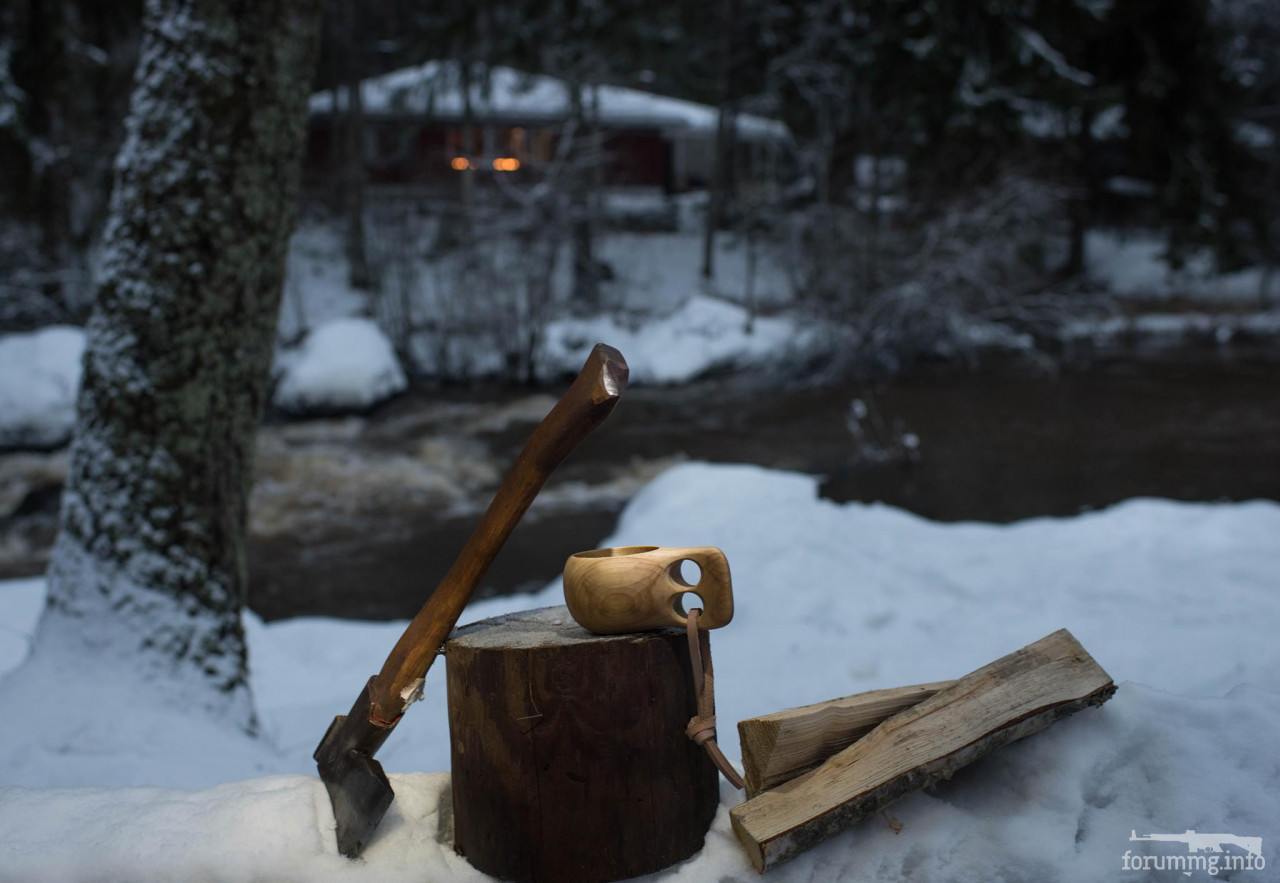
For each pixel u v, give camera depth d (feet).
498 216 78.13
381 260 77.71
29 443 50.29
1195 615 15.78
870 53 81.20
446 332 73.56
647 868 5.42
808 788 5.46
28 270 70.38
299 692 16.35
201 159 12.57
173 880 5.48
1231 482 42.19
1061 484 42.80
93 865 5.50
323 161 106.63
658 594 5.38
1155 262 104.88
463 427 59.31
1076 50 90.22
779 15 88.17
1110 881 5.29
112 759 10.90
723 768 5.41
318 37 13.55
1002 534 22.18
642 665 5.36
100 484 12.71
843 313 72.02
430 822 5.97
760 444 52.75
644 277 95.30
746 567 19.85
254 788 6.13
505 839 5.41
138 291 12.60
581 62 88.38
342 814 5.69
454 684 5.56
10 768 10.59
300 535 39.34
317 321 83.05
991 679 5.72
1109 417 56.29
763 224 91.09
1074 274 97.76
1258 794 5.65
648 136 115.34
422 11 95.25
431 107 92.84
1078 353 79.05
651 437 55.21
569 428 5.18
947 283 71.51
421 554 36.86
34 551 36.96
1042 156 85.51
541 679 5.29
